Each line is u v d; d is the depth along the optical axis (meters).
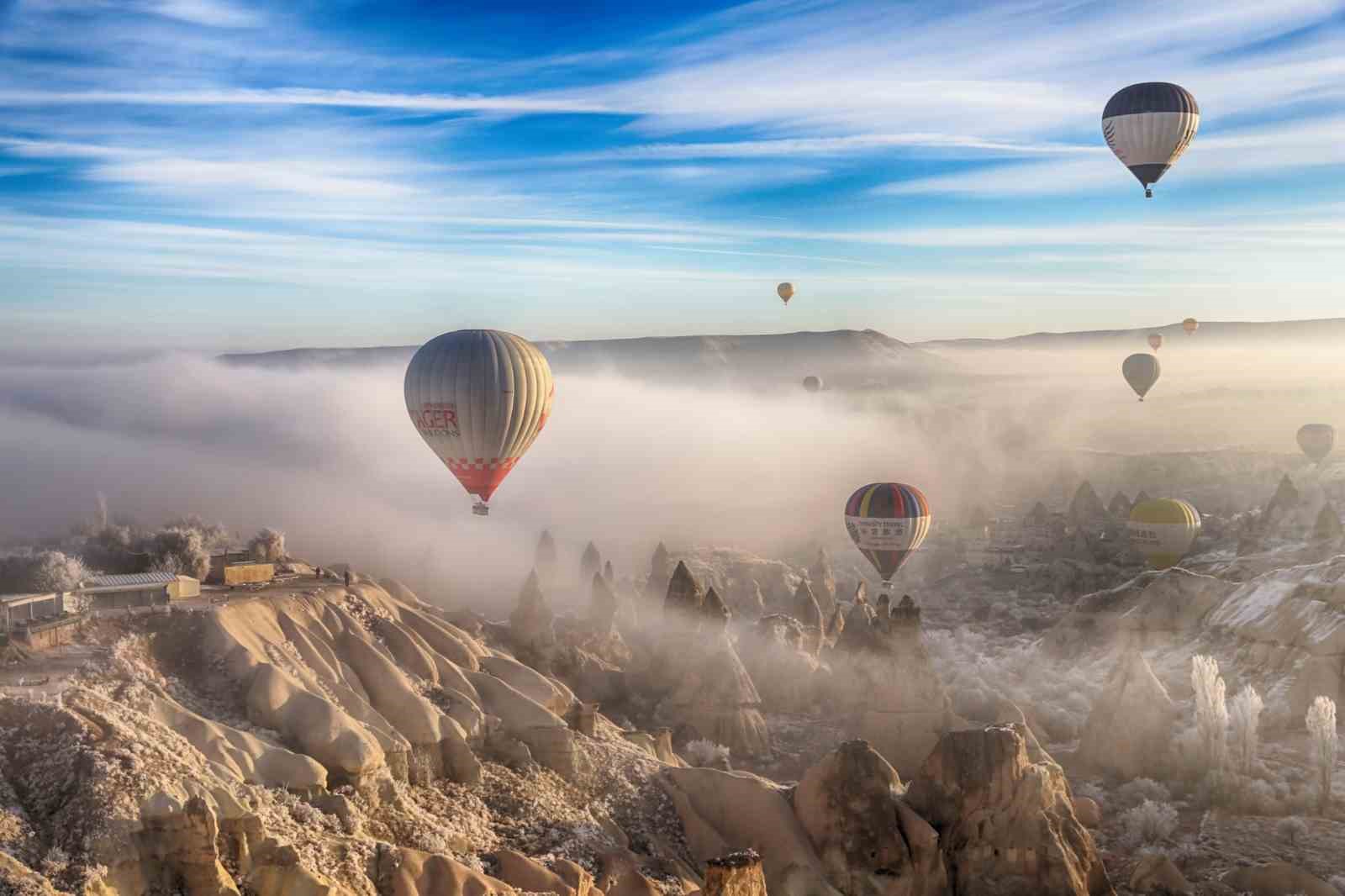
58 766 45.22
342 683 60.75
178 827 43.19
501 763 61.91
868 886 56.78
